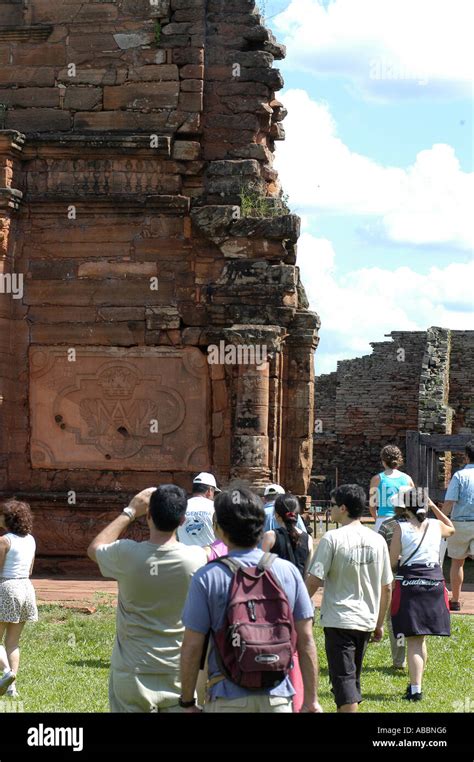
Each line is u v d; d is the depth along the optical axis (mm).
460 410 50812
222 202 21672
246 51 22047
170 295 21766
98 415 21891
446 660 14406
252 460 20891
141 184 21812
